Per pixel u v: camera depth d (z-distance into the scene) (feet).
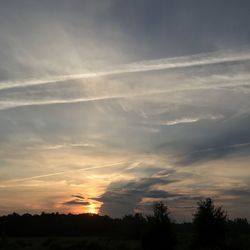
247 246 158.81
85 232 406.82
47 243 238.07
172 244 149.69
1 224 409.69
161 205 153.69
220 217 157.58
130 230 286.05
